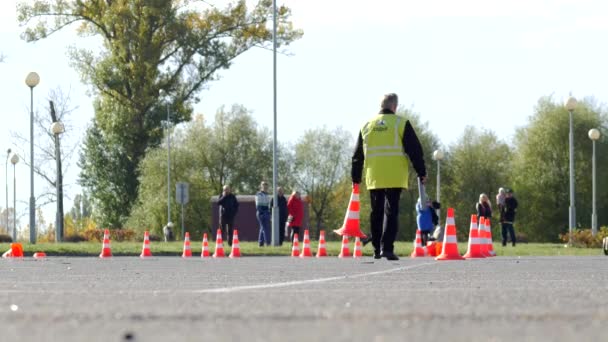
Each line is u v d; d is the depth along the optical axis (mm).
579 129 199625
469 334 12750
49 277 29297
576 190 199125
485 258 50969
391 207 41656
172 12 149125
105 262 45781
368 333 12859
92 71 150875
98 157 170000
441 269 34094
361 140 42188
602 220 199625
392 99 41562
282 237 98062
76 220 188750
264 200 89438
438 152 134125
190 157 187125
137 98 152375
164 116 152000
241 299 18766
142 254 69000
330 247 78812
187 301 18281
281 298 19031
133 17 149625
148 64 149250
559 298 18812
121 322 14383
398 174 41156
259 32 150875
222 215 90250
